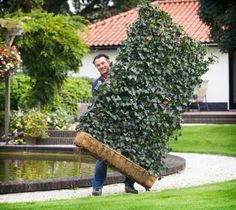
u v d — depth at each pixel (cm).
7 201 930
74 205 812
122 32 3028
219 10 2095
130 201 834
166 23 991
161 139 988
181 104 1000
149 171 973
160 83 980
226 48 2108
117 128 962
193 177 1186
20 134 1814
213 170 1284
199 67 1012
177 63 994
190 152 1628
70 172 1251
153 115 976
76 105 2386
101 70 988
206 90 2780
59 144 1805
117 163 951
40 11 2191
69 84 2433
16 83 2267
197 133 1953
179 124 1000
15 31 1792
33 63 2052
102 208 780
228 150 1630
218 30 2134
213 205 786
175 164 1264
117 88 957
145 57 972
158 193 923
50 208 794
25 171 1274
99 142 947
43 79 2072
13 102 2259
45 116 1898
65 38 2039
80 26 2127
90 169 1299
